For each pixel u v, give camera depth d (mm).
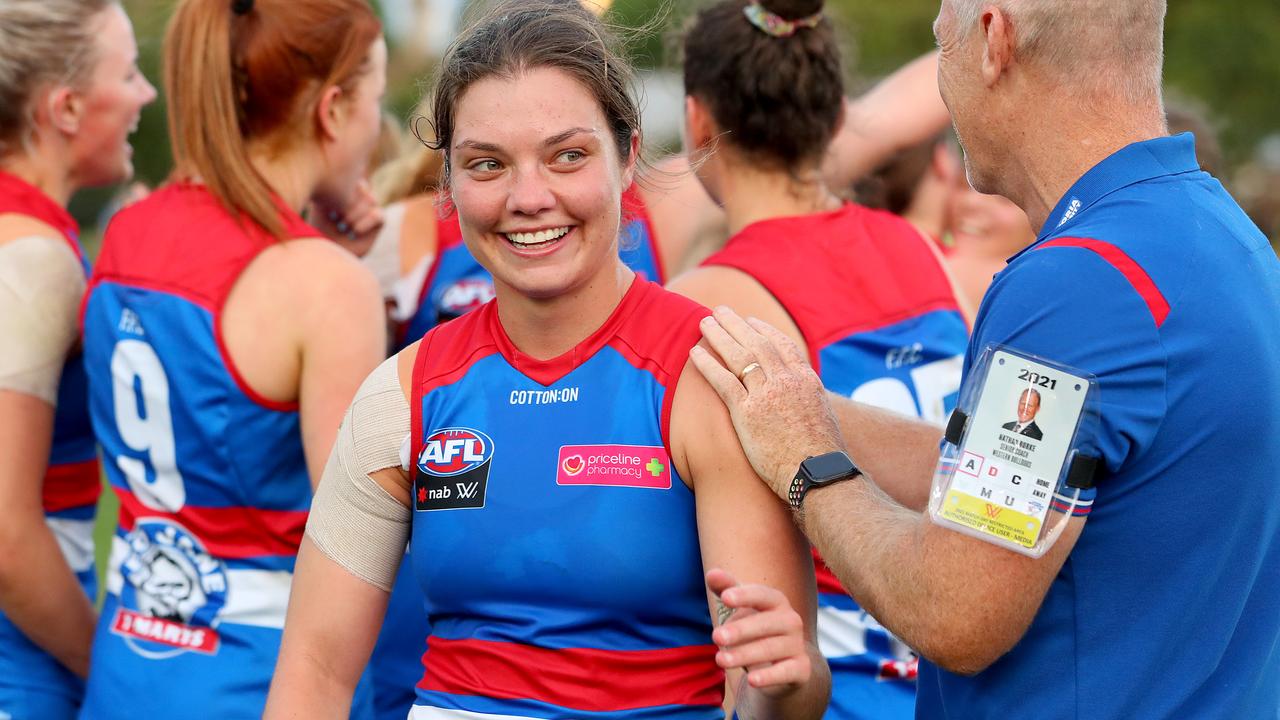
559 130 1901
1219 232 1823
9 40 2938
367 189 3744
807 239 2891
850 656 2771
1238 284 1791
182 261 2695
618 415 1970
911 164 4477
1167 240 1767
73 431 3107
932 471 2342
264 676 2723
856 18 18094
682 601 1962
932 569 1754
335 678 2111
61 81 2994
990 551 1725
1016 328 1754
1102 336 1712
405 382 2094
